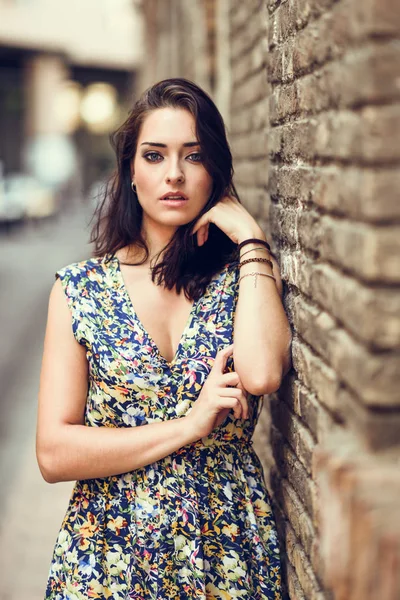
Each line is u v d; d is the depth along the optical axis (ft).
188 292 7.14
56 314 7.09
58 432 6.88
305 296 6.52
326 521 4.84
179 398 6.89
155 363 6.86
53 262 58.90
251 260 7.09
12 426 21.79
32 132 111.45
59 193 106.63
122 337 6.93
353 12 4.79
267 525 7.24
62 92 100.37
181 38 25.91
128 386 6.84
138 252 7.35
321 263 5.88
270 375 6.73
